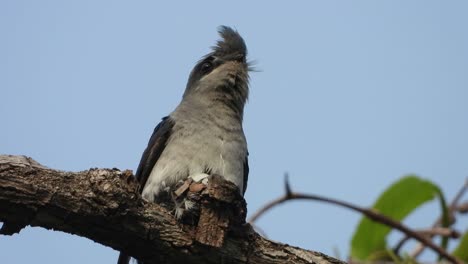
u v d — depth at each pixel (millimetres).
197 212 10484
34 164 9586
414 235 12000
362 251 12750
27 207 9312
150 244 10289
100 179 9727
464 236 11797
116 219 9820
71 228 9758
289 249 11203
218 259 10664
